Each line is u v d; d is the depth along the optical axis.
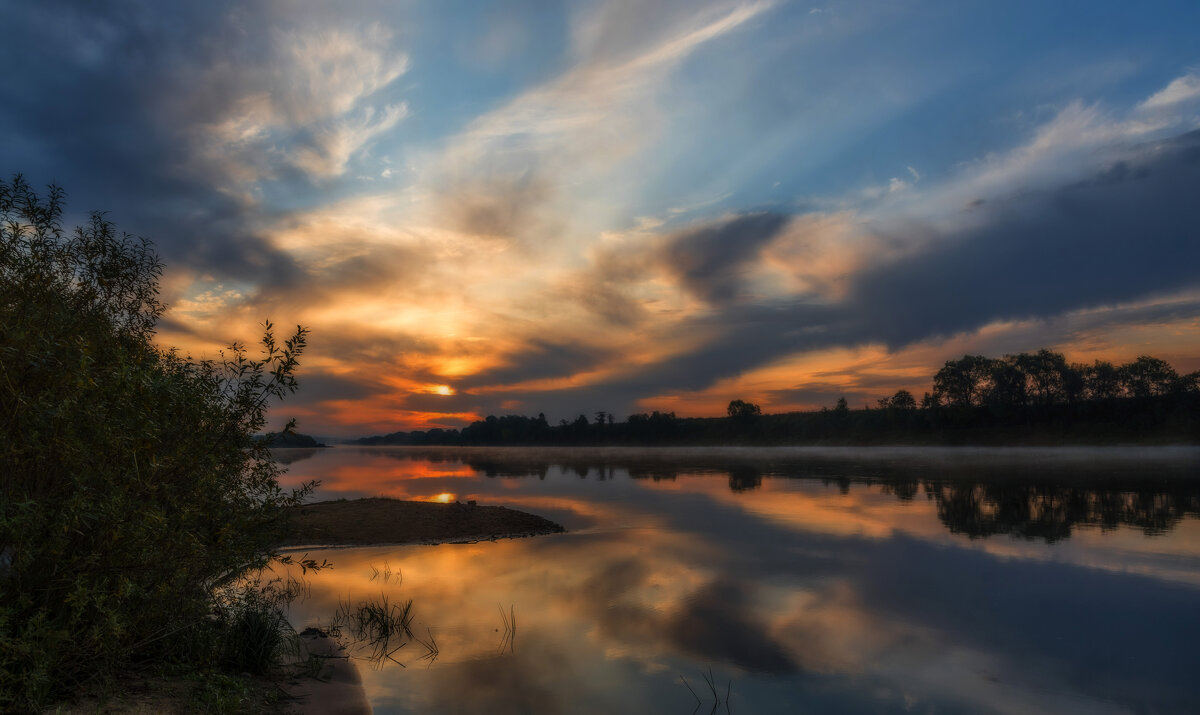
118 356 4.20
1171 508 20.34
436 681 6.25
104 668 4.32
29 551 3.76
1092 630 8.04
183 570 4.73
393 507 19.22
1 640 3.52
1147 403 93.88
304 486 6.00
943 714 5.66
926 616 8.66
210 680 4.92
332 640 7.51
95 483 4.16
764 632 7.98
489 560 12.79
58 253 4.83
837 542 14.69
